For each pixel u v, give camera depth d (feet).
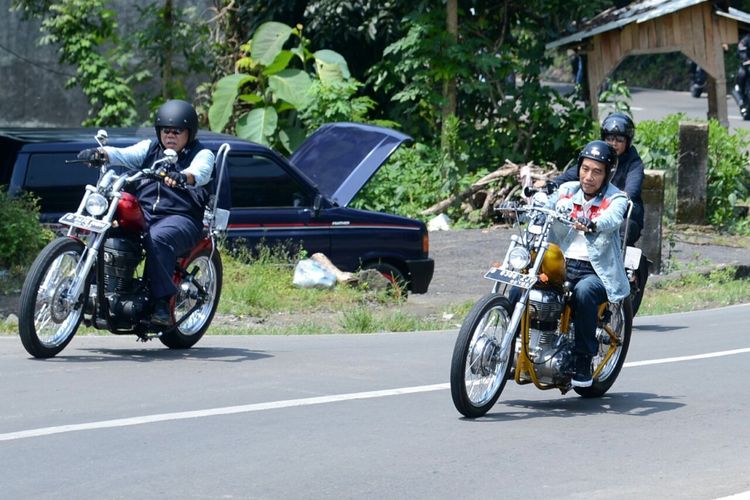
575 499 33.06
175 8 134.51
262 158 81.05
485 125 133.08
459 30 133.08
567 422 43.09
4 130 81.20
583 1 134.92
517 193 120.57
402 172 127.65
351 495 32.99
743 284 92.63
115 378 47.91
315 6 137.59
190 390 46.19
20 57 142.20
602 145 45.16
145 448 37.27
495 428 41.55
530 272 42.39
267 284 77.30
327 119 127.54
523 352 42.86
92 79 131.95
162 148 52.75
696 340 64.90
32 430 39.09
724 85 133.28
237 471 34.99
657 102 229.66
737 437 41.29
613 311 47.62
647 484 34.81
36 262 49.34
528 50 133.90
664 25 132.36
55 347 50.96
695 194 116.16
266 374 50.29
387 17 137.69
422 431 40.75
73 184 77.10
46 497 32.07
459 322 74.08
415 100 138.62
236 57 139.33
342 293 78.74
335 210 82.69
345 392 46.96
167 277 51.13
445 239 110.22
